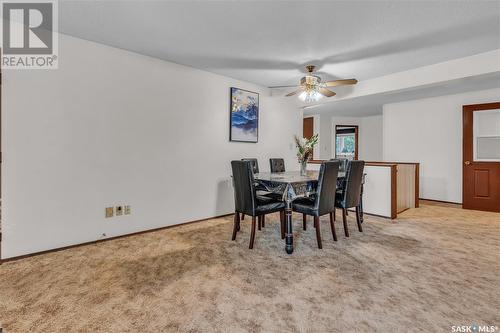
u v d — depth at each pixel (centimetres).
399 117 564
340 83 319
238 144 420
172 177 343
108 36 266
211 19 234
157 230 328
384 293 179
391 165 381
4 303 167
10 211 235
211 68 364
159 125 329
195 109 364
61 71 258
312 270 215
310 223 360
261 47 293
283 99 492
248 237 301
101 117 283
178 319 152
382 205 391
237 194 284
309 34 262
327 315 155
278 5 212
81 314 156
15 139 236
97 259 237
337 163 281
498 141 429
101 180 285
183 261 233
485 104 437
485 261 230
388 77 388
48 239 254
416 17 230
